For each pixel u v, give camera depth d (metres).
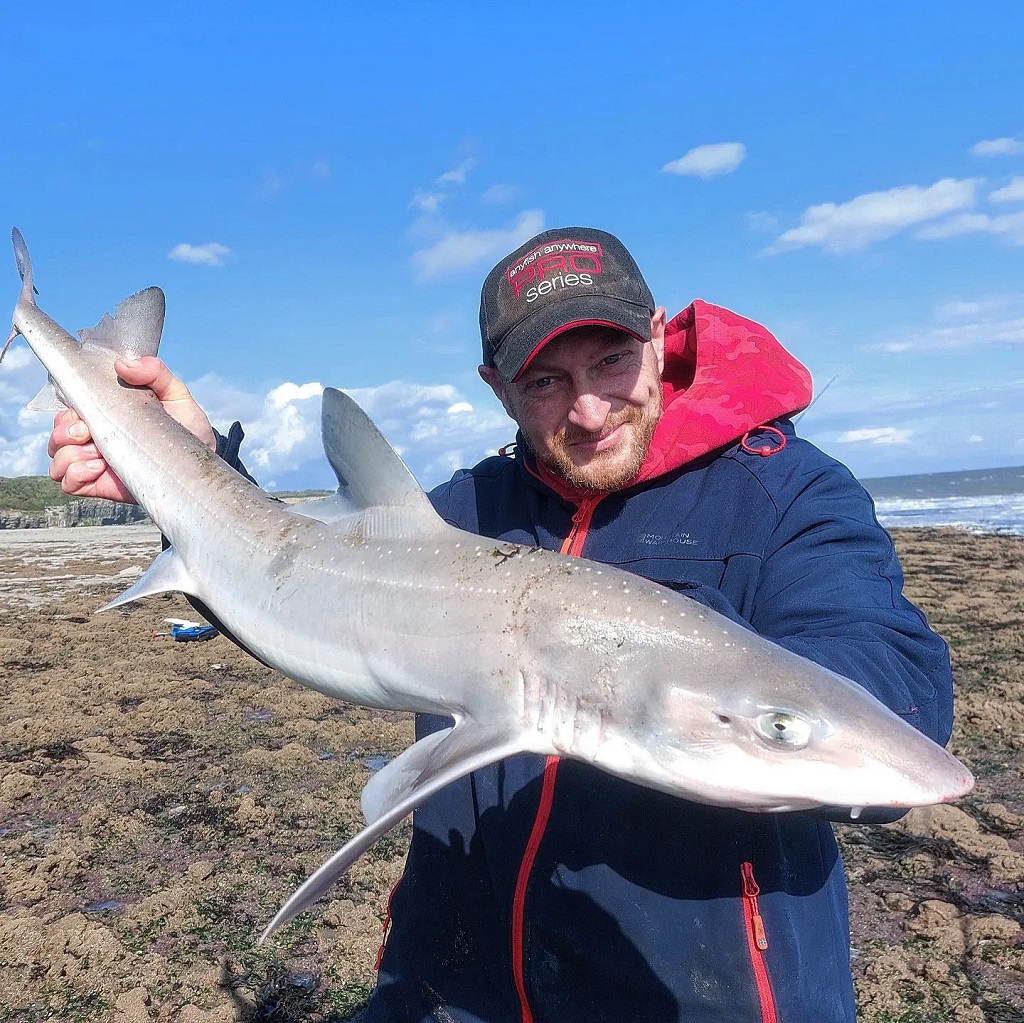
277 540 3.23
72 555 27.31
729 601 2.35
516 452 3.01
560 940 2.33
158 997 4.27
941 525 34.66
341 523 3.13
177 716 8.73
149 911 5.02
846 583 2.13
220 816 6.39
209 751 7.79
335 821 6.28
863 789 1.85
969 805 6.39
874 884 5.24
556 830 2.37
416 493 2.91
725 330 2.70
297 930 4.82
